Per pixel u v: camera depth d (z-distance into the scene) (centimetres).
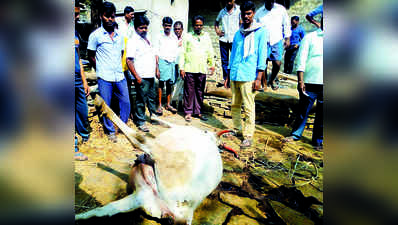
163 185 153
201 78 487
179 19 640
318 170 320
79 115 310
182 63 474
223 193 252
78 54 293
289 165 331
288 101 516
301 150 389
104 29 314
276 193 260
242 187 268
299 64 396
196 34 470
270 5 507
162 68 472
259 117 544
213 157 183
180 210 151
